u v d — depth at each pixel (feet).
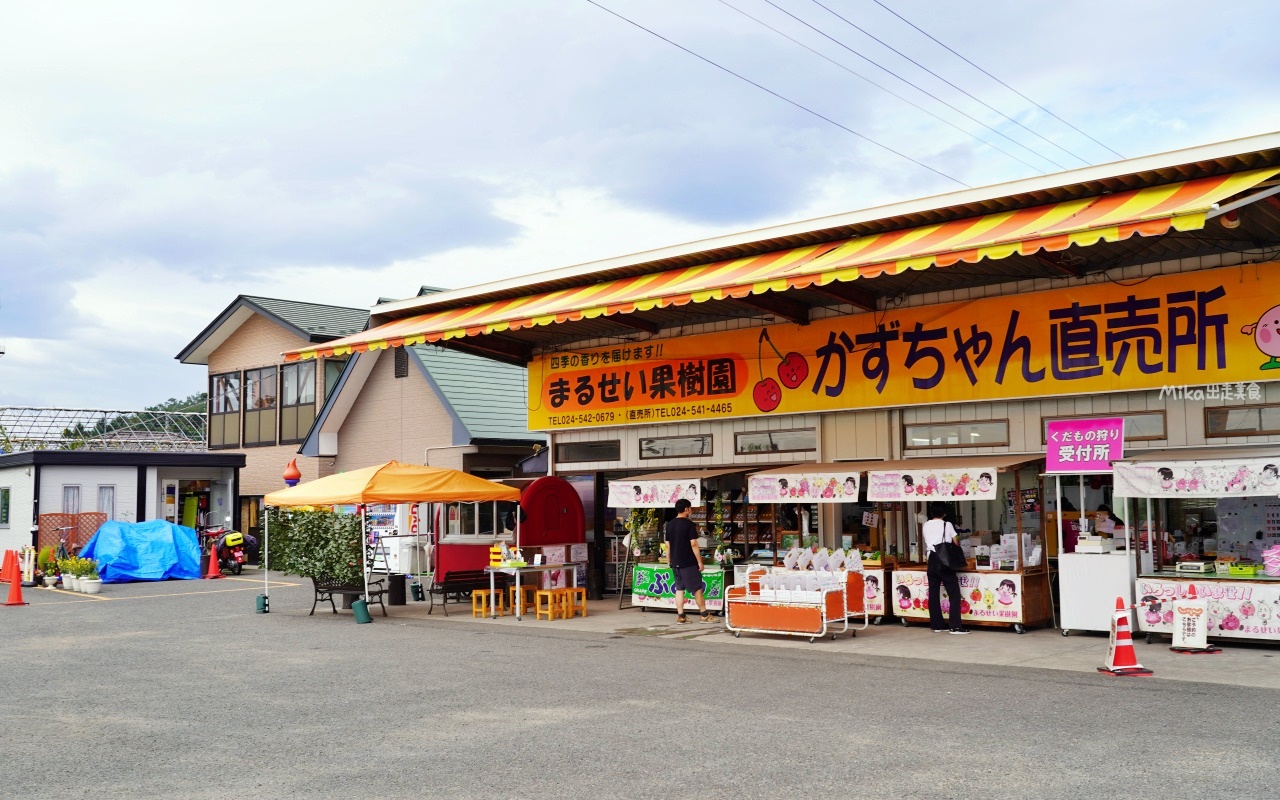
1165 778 21.90
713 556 57.57
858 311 53.72
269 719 29.78
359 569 58.95
